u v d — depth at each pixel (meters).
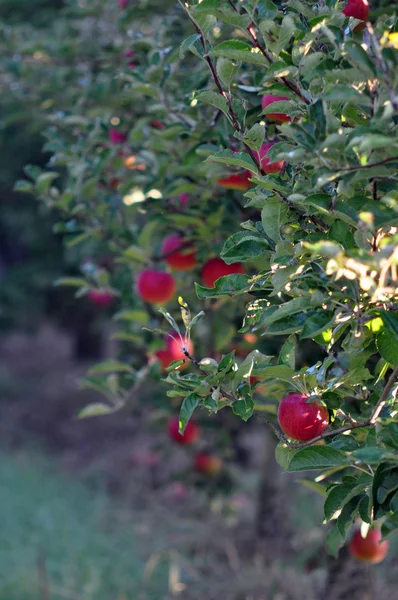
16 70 5.40
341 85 1.79
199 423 4.65
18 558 7.33
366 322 1.99
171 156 3.49
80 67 5.40
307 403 2.15
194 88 3.11
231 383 2.14
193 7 2.14
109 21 5.29
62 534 7.98
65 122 4.19
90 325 14.92
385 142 1.63
